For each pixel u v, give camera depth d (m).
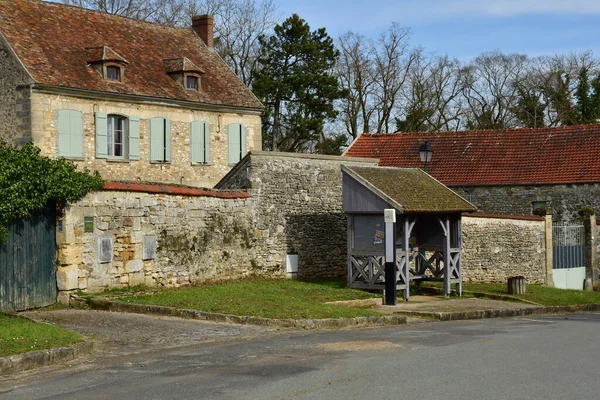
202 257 19.84
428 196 21.03
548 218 29.05
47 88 25.86
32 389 9.02
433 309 19.06
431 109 54.91
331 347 11.96
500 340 13.18
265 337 13.31
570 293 26.14
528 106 59.91
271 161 22.38
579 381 9.33
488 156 36.12
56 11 29.75
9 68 26.03
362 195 20.53
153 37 32.78
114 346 12.06
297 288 20.42
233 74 34.03
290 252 22.89
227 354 11.25
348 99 51.75
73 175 16.12
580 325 16.70
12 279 15.09
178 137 30.47
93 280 16.73
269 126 46.31
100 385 9.12
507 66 61.22
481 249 26.78
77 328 13.52
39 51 26.91
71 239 16.27
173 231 18.89
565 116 57.81
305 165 23.44
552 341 13.18
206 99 31.31
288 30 46.56
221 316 15.12
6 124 26.16
